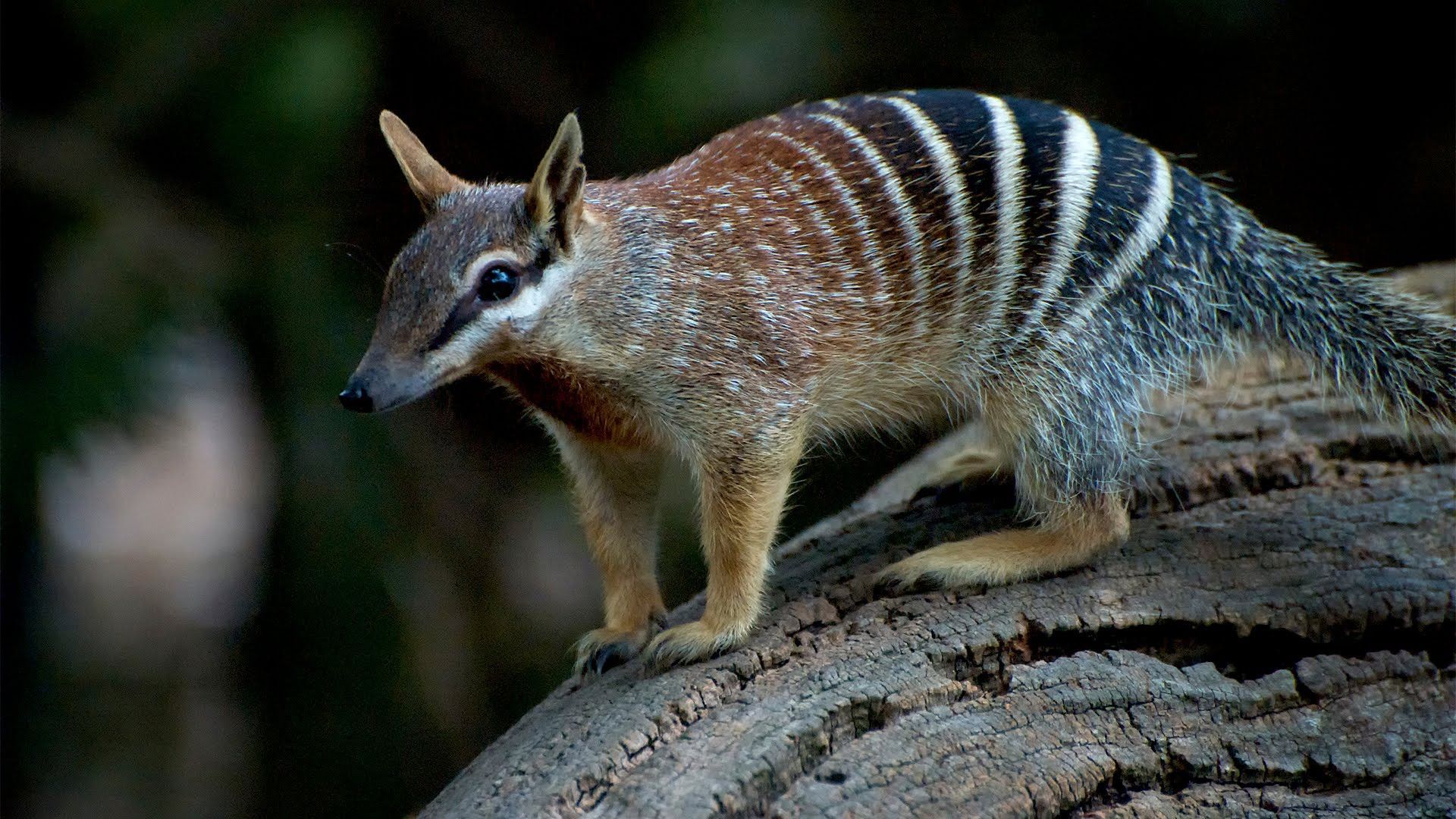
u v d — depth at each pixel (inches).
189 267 474.6
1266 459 346.3
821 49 495.8
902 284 319.0
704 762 244.1
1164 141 588.1
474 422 588.7
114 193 480.1
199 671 708.0
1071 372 323.9
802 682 267.7
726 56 482.6
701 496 305.6
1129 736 261.9
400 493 523.2
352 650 511.8
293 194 488.4
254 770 542.0
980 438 386.9
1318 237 607.5
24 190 482.3
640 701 268.1
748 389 300.7
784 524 579.2
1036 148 321.1
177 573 834.2
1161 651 293.0
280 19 482.0
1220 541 318.0
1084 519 315.9
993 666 281.6
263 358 513.0
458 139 564.7
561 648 580.4
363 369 272.7
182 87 479.2
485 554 571.8
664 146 498.9
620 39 546.3
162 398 477.7
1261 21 545.3
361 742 518.6
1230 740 263.9
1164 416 374.9
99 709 670.5
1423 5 568.4
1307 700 274.7
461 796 254.8
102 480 823.7
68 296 472.7
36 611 569.3
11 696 574.2
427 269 279.0
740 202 308.3
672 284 297.6
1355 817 255.1
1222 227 340.2
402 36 540.1
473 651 553.0
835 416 331.3
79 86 506.3
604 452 323.0
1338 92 592.1
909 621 290.0
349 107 476.4
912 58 531.8
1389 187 601.9
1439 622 292.7
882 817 234.4
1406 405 344.2
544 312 288.8
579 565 615.2
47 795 591.5
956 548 312.7
